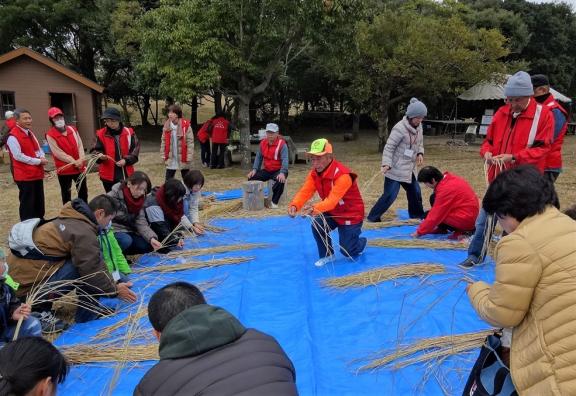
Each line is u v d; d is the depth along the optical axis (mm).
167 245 5359
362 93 14797
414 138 6102
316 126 26562
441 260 4902
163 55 11438
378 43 14000
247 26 11453
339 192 4527
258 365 1690
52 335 3688
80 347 3371
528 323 1819
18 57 16469
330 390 2871
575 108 26969
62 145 6746
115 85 22312
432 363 3068
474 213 5445
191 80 10930
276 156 7770
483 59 14859
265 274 4656
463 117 23625
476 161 13688
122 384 3004
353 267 4785
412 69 13922
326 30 11719
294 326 3598
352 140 21062
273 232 6074
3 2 19453
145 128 24812
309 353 3213
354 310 3848
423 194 9047
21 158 6285
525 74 4324
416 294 4051
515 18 22766
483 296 2025
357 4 11391
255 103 24078
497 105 20672
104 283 3834
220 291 4289
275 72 13969
